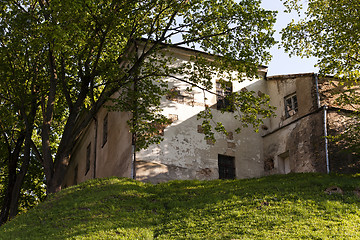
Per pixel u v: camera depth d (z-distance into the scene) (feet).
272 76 78.13
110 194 54.65
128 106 67.62
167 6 65.36
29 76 71.46
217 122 72.23
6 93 72.23
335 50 62.90
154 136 66.23
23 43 60.90
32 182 94.89
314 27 64.69
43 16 61.46
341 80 65.05
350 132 59.93
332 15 63.77
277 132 73.82
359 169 61.31
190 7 64.39
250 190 53.52
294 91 72.54
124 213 48.75
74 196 56.13
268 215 44.14
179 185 60.75
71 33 55.01
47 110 67.62
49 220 48.80
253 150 75.36
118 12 63.82
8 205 80.53
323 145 63.67
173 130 69.92
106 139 81.56
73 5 53.67
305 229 39.88
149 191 57.62
